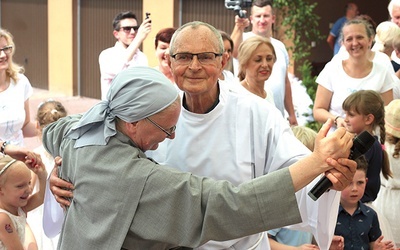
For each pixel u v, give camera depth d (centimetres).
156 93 242
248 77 493
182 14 1188
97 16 1373
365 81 520
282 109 589
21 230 372
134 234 244
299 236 358
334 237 343
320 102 538
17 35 1573
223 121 283
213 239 239
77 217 252
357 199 367
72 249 252
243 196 233
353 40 512
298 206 244
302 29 1033
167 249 258
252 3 612
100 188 246
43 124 471
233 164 282
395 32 602
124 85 244
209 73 266
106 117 253
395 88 534
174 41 268
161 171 242
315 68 1134
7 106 505
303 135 380
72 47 1416
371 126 436
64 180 262
